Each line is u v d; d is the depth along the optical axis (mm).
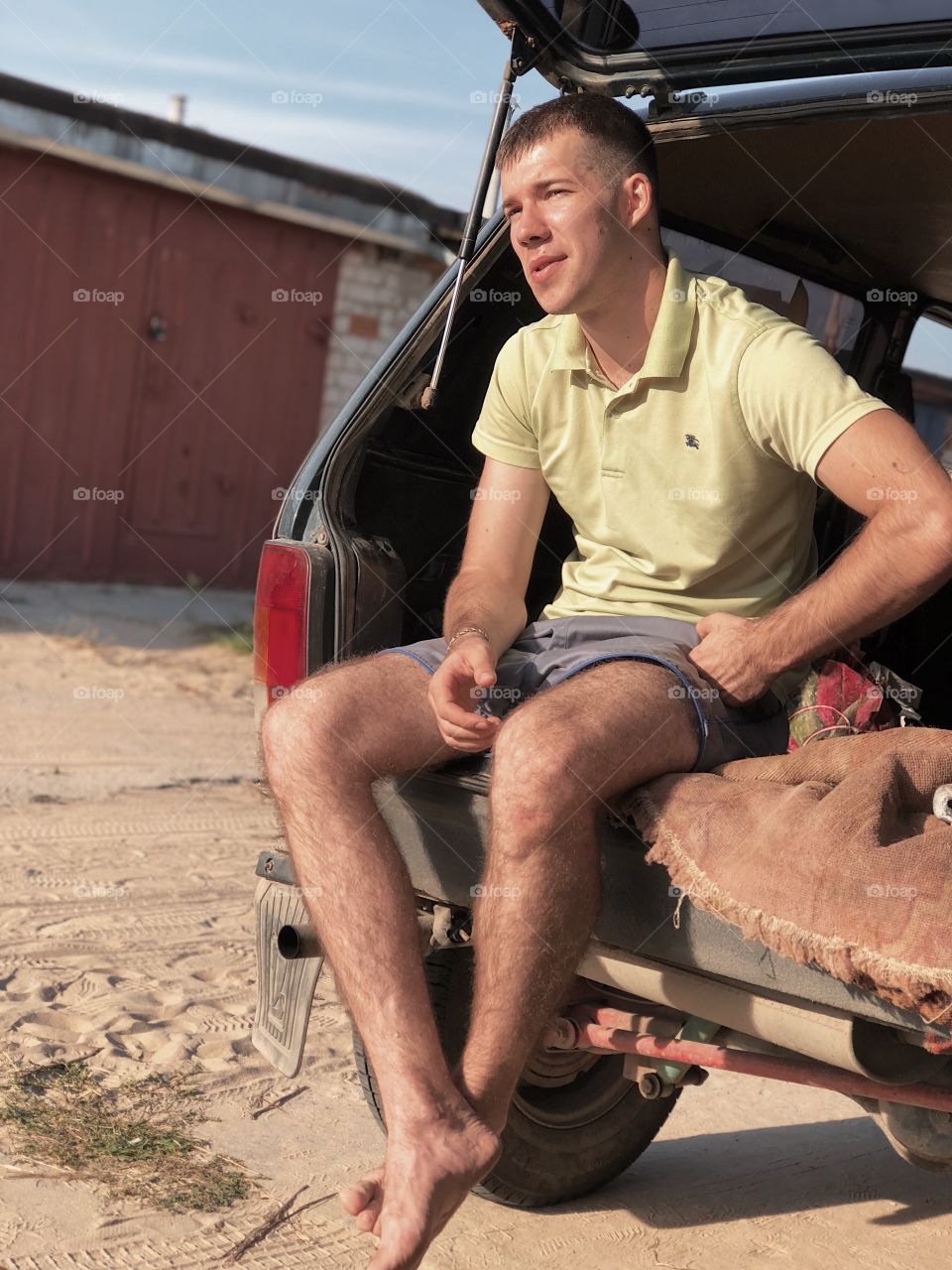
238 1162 2762
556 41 2756
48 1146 2730
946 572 2135
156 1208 2545
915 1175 3002
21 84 10758
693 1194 2857
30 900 4266
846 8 2525
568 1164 2762
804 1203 2838
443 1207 1923
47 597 10906
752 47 2652
